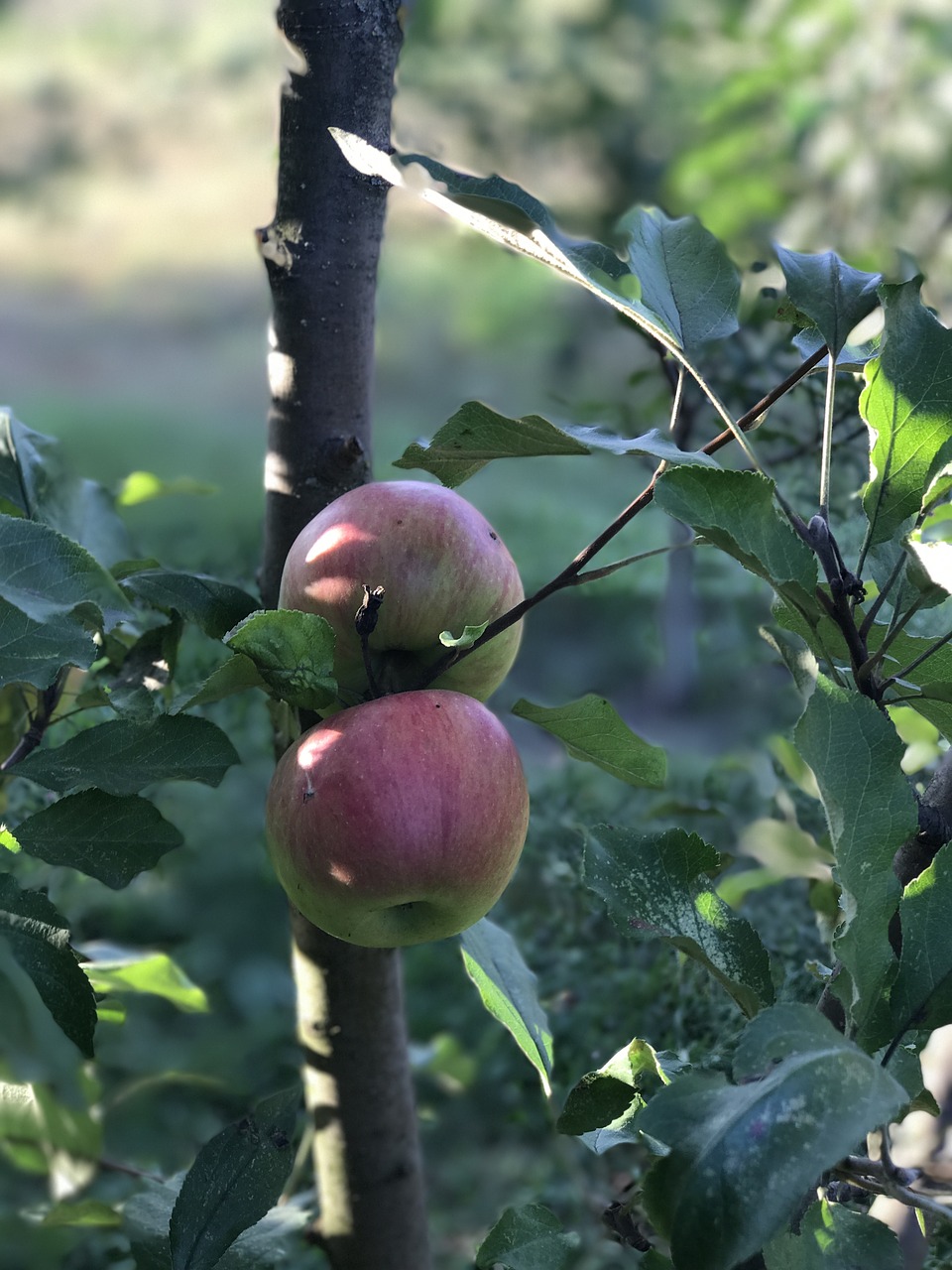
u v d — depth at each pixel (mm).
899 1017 825
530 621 2723
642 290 1046
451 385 7879
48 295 10023
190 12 8859
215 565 1833
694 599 2121
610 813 1915
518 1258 973
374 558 1001
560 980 1723
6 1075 1583
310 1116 1363
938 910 838
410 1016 2062
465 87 5402
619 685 2586
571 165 5430
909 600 887
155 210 9922
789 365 1833
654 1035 1588
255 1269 1153
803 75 3803
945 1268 1137
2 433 1250
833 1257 828
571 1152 1686
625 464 1957
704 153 3797
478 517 1058
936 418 892
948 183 3541
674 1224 707
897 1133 1231
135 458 6484
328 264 1135
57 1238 1609
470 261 6867
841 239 3299
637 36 5270
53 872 1768
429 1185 1903
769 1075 739
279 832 972
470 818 940
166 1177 1608
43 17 9094
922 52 3678
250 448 7070
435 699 978
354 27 1094
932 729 1441
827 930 1395
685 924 937
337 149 1114
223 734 1024
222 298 9922
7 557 870
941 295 2717
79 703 1187
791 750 1521
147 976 1481
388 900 942
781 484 1738
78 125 9328
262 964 2359
